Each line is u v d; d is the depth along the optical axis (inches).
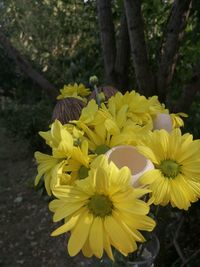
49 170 7.3
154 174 6.3
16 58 28.9
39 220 29.0
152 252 8.0
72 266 24.0
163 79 19.5
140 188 6.1
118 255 7.6
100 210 6.1
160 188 6.3
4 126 41.2
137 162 6.7
